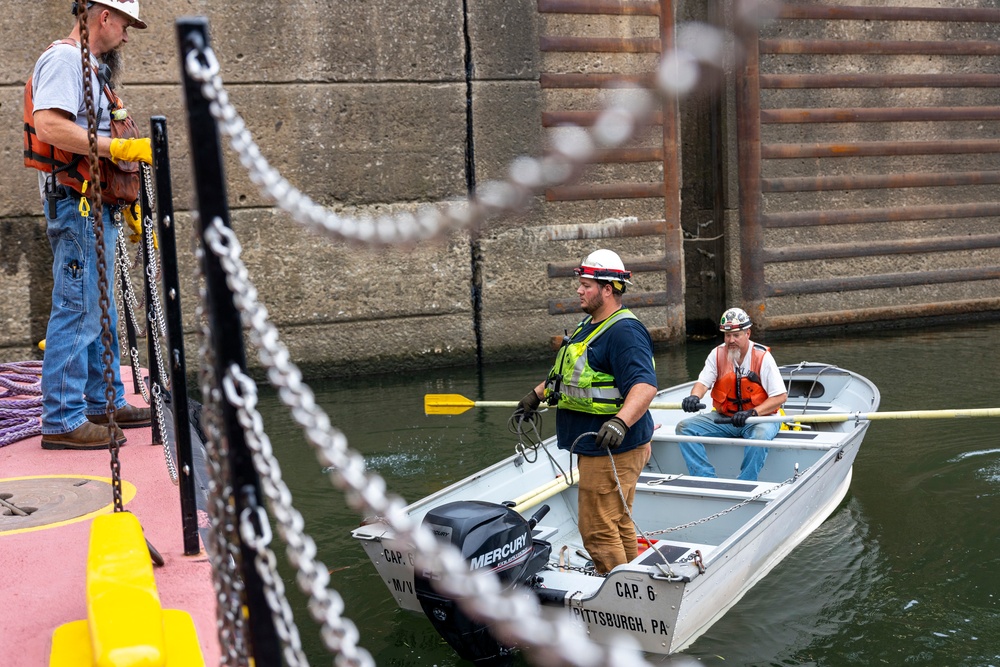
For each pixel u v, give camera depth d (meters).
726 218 12.21
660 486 5.36
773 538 4.83
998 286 13.16
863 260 12.70
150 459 3.98
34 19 9.17
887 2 12.27
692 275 12.84
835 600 4.60
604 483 4.23
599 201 11.45
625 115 0.66
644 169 11.58
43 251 9.41
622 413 4.03
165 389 4.99
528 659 3.89
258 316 1.17
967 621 4.39
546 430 8.09
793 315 12.48
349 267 10.59
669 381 9.95
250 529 1.28
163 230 2.82
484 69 10.78
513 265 11.21
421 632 4.32
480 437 7.89
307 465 7.10
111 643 1.72
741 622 4.35
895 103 12.60
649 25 11.39
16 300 9.35
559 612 4.08
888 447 7.22
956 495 6.10
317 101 10.25
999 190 13.16
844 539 5.39
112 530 2.30
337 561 5.23
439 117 10.70
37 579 2.61
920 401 8.56
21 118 9.20
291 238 10.32
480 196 0.75
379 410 8.97
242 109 10.01
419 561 0.94
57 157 3.82
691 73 0.64
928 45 12.59
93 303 4.04
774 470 6.13
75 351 4.04
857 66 12.35
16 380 5.78
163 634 1.88
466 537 3.73
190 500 2.83
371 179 10.54
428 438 7.90
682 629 3.95
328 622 1.08
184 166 9.87
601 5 11.12
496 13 10.75
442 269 10.95
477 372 10.81
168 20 9.66
